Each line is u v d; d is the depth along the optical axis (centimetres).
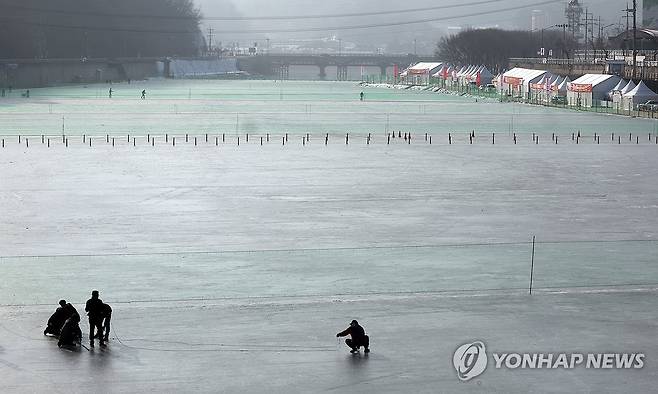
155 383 5212
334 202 11031
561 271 7688
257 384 5206
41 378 5272
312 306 6669
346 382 5238
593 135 18950
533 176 13262
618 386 5191
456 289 7125
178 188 11925
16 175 12812
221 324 6250
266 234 9219
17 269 7694
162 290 7075
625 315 6462
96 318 5812
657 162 14862
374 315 6456
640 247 8650
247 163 14288
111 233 9219
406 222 9875
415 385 5203
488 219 10062
